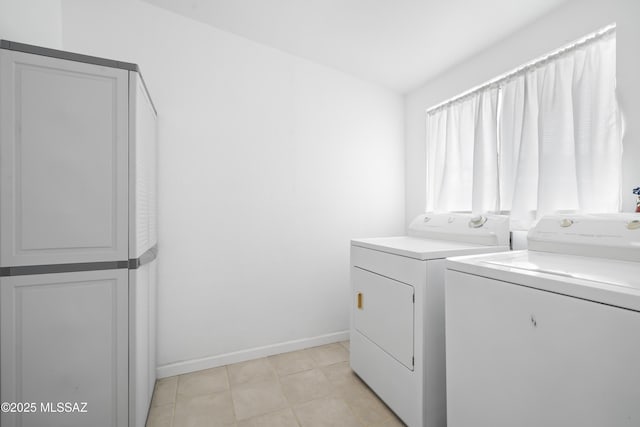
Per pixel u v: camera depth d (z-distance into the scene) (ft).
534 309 2.74
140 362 4.28
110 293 3.92
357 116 8.12
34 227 3.57
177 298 6.09
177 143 6.07
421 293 4.33
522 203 5.61
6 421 3.48
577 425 2.42
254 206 6.84
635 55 4.16
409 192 8.76
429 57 6.90
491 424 3.13
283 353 7.09
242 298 6.72
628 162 4.25
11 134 3.47
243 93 6.69
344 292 7.92
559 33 5.06
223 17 6.06
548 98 5.24
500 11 5.25
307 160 7.45
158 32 5.89
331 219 7.77
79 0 5.28
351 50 6.91
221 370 6.28
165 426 4.64
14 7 3.98
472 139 6.85
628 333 2.14
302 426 4.67
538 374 2.70
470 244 5.48
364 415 4.93
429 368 4.33
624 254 3.45
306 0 5.38
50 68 3.61
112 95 3.91
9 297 3.48
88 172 3.80
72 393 3.74
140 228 4.25
